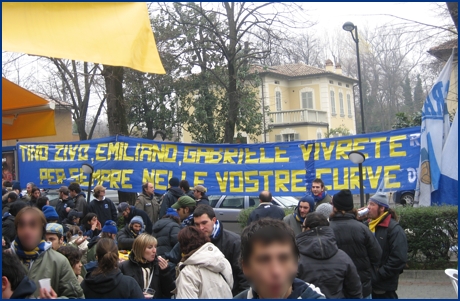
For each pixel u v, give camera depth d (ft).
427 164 33.27
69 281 13.56
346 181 36.22
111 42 11.90
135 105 89.97
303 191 37.45
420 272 30.55
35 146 43.78
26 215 13.50
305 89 149.28
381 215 19.62
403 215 31.04
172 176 40.37
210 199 45.47
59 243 16.93
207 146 40.06
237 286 16.72
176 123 91.35
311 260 14.43
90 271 14.75
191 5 67.15
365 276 17.63
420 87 153.48
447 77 33.63
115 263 14.15
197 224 16.66
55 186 43.21
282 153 38.22
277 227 8.09
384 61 149.18
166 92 87.51
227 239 16.90
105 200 34.30
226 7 68.44
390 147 35.35
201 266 13.88
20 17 11.21
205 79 86.43
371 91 172.86
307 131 137.08
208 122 87.71
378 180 35.37
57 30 11.45
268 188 38.37
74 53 11.37
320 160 37.09
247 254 8.06
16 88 16.58
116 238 23.63
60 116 107.34
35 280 13.06
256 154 38.93
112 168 41.81
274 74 139.74
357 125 183.52
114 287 13.88
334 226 17.85
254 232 8.07
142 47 12.38
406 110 165.99
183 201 24.43
